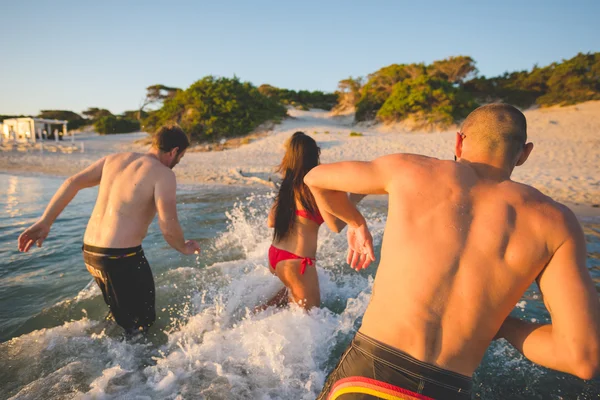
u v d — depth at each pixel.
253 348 2.29
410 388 1.19
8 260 3.98
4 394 1.95
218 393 1.94
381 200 8.29
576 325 1.06
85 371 2.13
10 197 7.90
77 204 7.14
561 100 32.62
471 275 1.20
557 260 1.14
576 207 7.88
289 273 2.91
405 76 35.84
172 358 2.21
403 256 1.29
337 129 31.41
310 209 2.93
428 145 19.73
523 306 2.97
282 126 31.17
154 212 2.69
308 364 2.20
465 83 39.47
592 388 2.06
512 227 1.20
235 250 4.43
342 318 2.74
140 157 2.72
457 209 1.27
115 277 2.50
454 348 1.19
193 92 28.97
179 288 3.28
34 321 2.77
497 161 1.35
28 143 26.92
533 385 2.09
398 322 1.25
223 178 12.28
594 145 17.17
